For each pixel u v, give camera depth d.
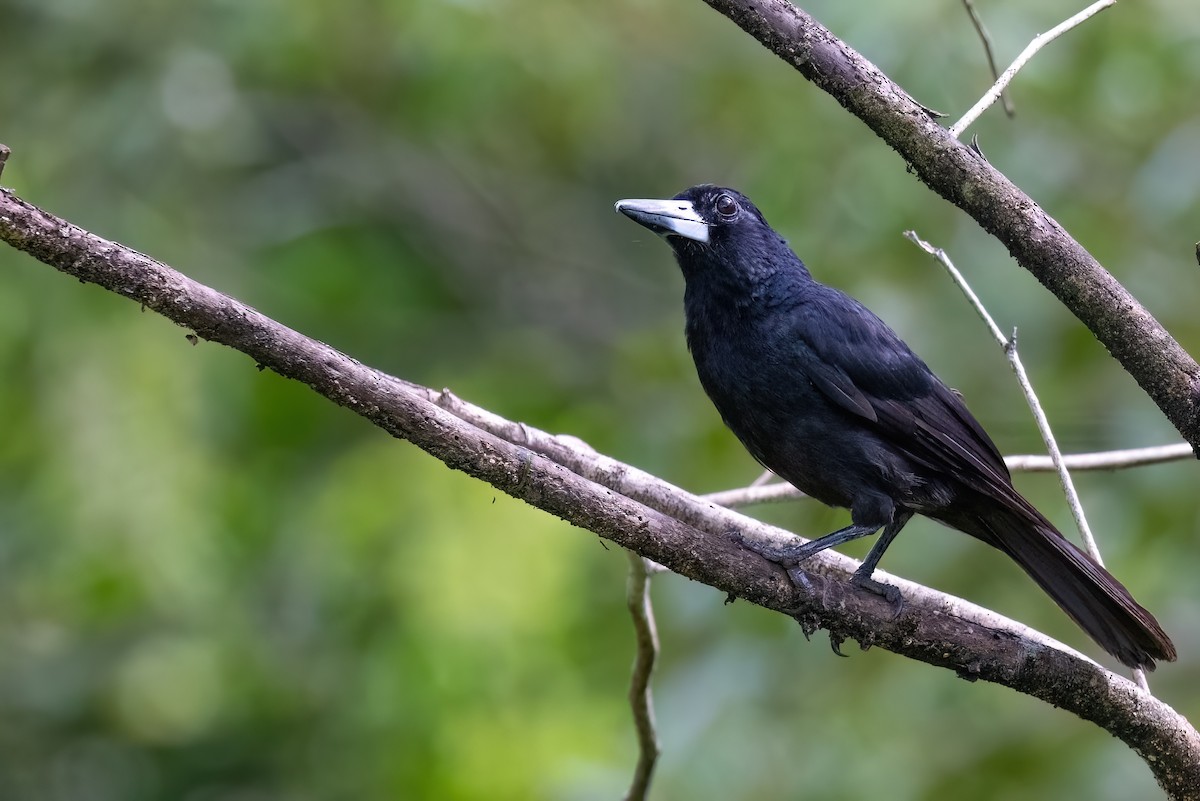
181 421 13.06
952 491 8.16
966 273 12.58
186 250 14.34
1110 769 10.84
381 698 11.98
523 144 16.30
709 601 11.67
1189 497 11.60
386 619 12.52
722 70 14.72
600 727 11.72
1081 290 6.21
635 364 13.77
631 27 15.29
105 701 12.71
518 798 11.52
